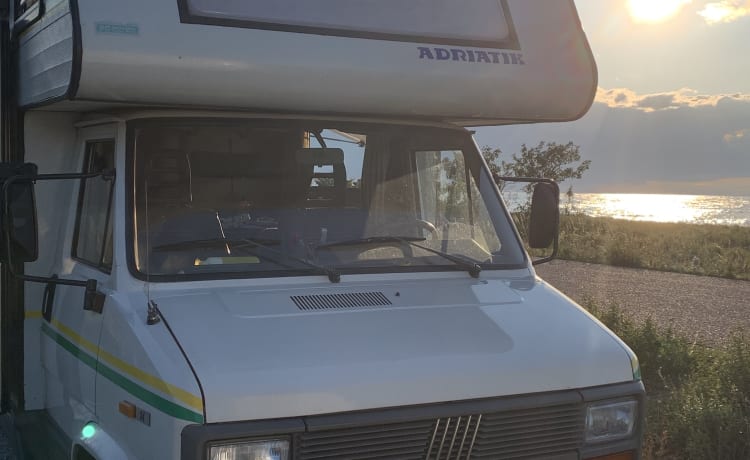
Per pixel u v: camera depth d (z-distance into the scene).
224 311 3.17
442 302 3.51
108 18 3.22
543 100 4.07
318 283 3.60
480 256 4.10
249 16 3.51
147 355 2.88
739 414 5.67
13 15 4.33
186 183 3.70
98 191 3.88
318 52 3.58
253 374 2.75
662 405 6.27
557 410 3.11
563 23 4.19
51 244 4.32
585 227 23.69
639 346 7.97
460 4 4.00
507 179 4.45
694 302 12.44
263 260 3.63
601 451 3.20
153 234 3.53
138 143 3.67
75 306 3.78
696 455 5.37
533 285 3.91
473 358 3.06
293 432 2.69
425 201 4.23
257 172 3.84
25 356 4.32
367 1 3.79
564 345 3.28
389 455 2.83
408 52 3.77
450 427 2.92
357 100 3.70
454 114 3.96
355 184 4.06
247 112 3.87
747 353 6.96
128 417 3.01
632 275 15.72
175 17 3.35
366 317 3.25
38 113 4.29
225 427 2.63
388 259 3.86
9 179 3.26
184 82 3.35
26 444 4.32
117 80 3.24
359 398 2.80
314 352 2.92
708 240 22.33
